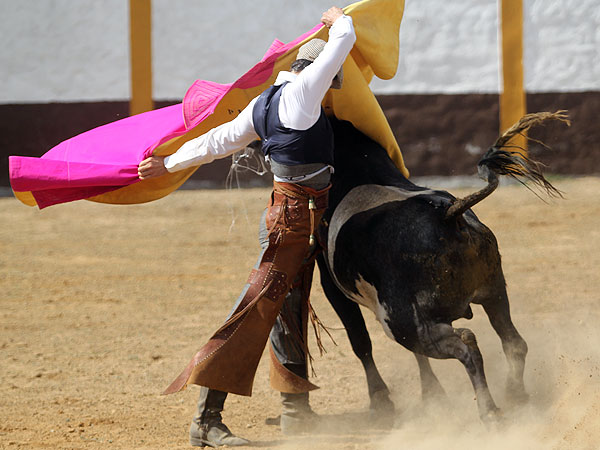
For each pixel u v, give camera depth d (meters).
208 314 32.19
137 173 18.88
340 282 18.52
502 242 43.56
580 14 62.78
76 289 36.81
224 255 43.38
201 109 18.67
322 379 23.64
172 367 25.39
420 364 19.70
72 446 18.16
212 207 57.62
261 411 21.08
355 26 19.53
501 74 63.41
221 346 17.16
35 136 64.62
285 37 63.78
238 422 20.16
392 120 64.25
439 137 64.06
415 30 63.91
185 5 63.72
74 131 64.44
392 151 20.61
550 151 63.88
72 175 18.97
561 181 62.56
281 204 16.77
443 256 16.64
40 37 64.00
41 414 20.75
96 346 27.94
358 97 19.53
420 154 64.38
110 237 48.84
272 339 19.03
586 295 32.06
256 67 18.22
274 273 17.09
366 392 22.31
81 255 44.12
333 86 17.30
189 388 23.30
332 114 20.06
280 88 16.50
